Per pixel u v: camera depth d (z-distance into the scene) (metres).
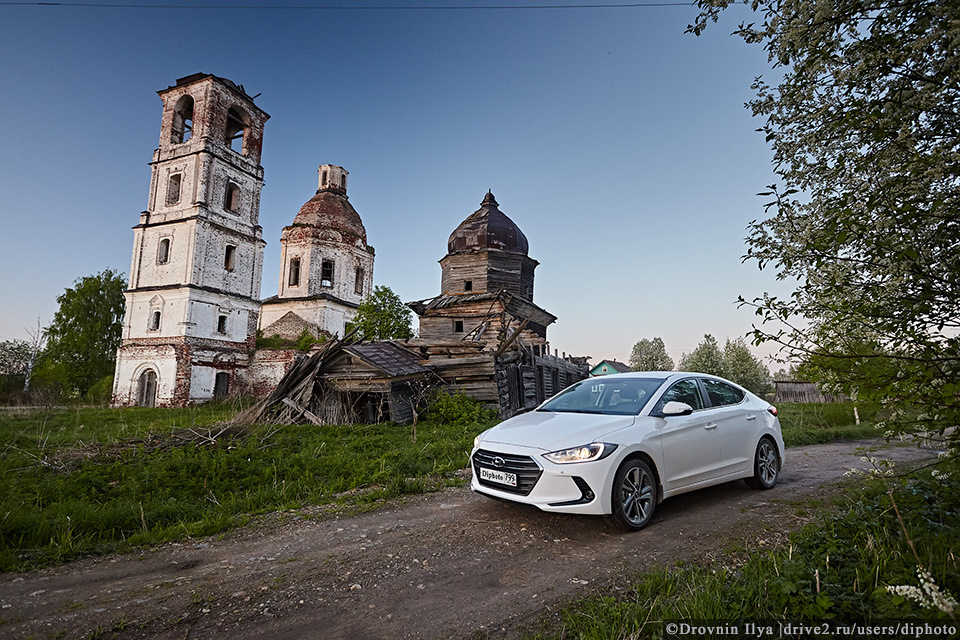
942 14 3.24
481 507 5.50
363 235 42.88
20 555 4.24
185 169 33.06
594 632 2.61
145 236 33.31
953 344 2.96
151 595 3.44
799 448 10.34
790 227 4.26
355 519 5.26
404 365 15.57
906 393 3.13
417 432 12.13
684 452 5.11
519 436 4.93
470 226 23.94
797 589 2.85
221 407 26.89
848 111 3.61
